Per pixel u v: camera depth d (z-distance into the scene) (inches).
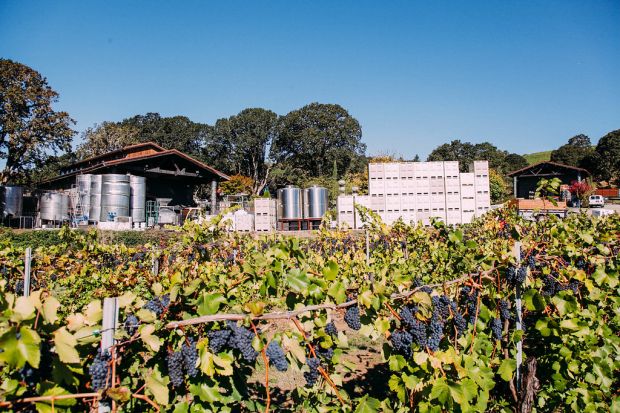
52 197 917.2
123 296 76.9
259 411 87.8
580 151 2699.3
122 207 917.8
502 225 308.7
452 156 2992.1
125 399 59.2
